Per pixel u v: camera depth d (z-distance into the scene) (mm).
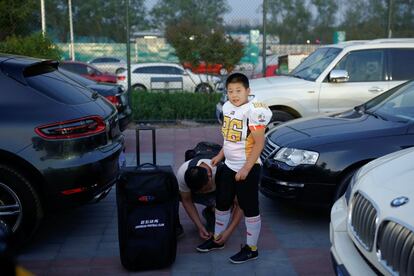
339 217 3400
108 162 4762
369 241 2895
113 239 4926
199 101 11836
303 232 5043
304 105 8477
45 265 4348
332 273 4156
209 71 13539
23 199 4418
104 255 4555
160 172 4121
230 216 5000
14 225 4449
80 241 4875
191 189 4633
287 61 14781
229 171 4281
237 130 4160
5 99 4461
